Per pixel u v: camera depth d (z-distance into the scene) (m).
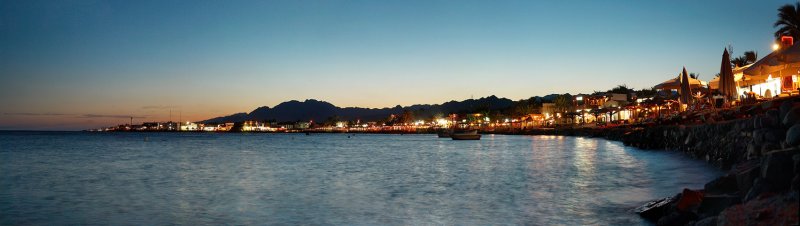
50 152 69.50
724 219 9.09
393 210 17.78
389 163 42.97
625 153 46.66
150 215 17.55
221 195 22.33
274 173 33.66
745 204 9.70
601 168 31.88
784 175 10.29
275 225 15.51
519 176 28.44
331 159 50.25
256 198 21.22
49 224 16.19
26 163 46.00
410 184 25.80
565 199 19.08
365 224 15.42
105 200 21.20
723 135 27.83
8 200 21.42
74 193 23.56
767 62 26.25
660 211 14.40
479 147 77.25
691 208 12.56
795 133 15.27
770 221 8.04
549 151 57.09
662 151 44.03
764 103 23.36
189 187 25.56
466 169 34.78
